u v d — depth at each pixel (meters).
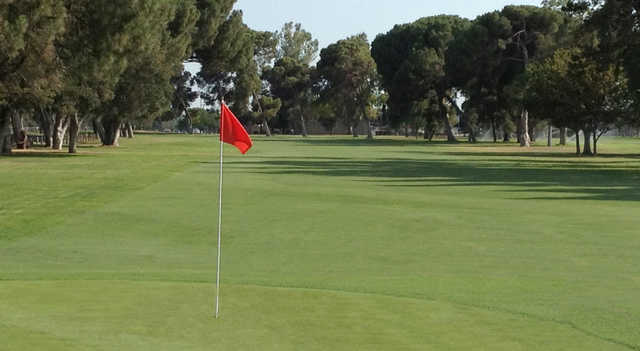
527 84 72.88
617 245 14.45
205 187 27.50
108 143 74.56
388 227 17.05
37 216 18.94
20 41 36.38
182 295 9.01
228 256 13.30
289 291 9.40
